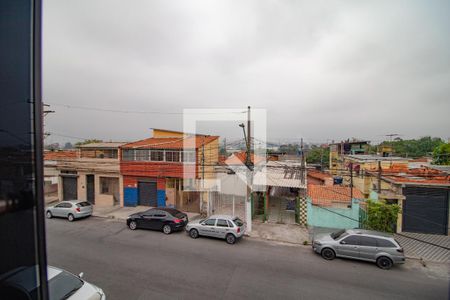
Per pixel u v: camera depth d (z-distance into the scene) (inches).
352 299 284.8
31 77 47.8
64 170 828.0
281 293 295.0
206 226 487.8
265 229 559.5
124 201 775.1
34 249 49.8
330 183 830.5
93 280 319.9
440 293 300.7
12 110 44.6
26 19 47.6
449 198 534.9
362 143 1398.9
